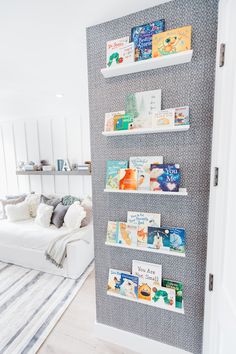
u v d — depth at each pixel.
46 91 2.48
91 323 1.66
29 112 3.46
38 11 1.15
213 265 1.02
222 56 0.91
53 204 3.17
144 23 1.15
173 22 1.08
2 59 1.70
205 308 1.14
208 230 1.08
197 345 1.25
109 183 1.30
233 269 0.78
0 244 2.67
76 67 1.88
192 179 1.15
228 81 0.85
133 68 1.15
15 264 2.63
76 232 2.55
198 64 1.07
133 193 1.29
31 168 3.67
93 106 1.34
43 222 2.79
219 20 0.94
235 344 0.74
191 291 1.22
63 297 1.99
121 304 1.42
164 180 1.15
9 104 3.01
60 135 3.66
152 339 1.36
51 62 1.77
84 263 2.47
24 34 1.37
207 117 1.08
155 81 1.17
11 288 2.14
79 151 3.57
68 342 1.48
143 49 1.13
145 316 1.36
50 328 1.61
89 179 3.53
